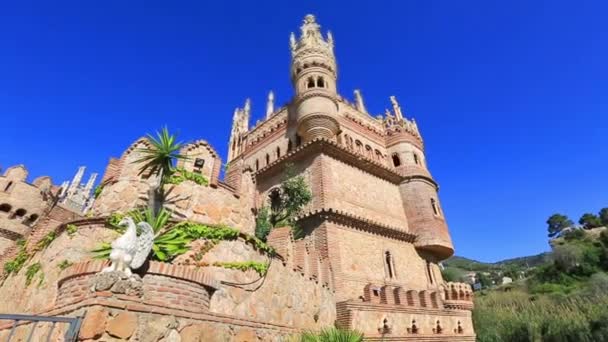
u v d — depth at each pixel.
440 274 27.66
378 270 22.55
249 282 10.95
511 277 93.31
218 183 15.46
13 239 32.72
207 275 8.56
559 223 95.69
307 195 22.33
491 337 39.88
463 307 25.02
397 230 25.30
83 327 5.50
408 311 19.67
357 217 22.56
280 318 11.82
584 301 43.22
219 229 11.41
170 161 13.02
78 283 7.07
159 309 6.77
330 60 31.55
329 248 20.27
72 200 49.69
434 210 28.86
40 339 6.75
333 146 24.64
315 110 27.22
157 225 10.45
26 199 34.56
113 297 6.12
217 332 8.09
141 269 7.43
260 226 19.22
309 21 34.22
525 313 42.38
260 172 27.73
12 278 13.45
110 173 14.77
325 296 16.58
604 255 63.81
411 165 30.97
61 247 11.70
